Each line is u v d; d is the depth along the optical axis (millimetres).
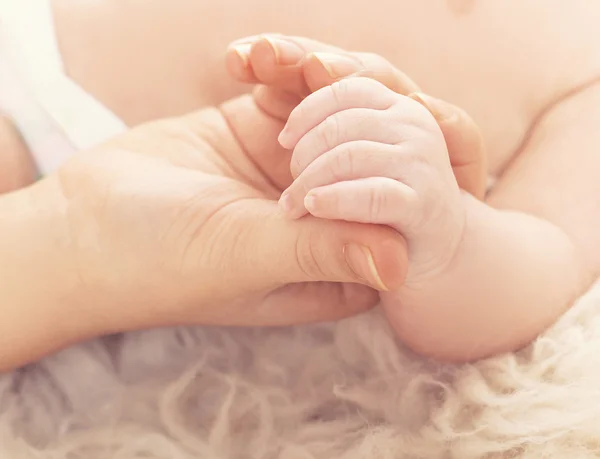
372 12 365
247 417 322
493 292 308
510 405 309
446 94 369
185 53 364
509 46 368
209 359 337
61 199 313
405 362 330
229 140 333
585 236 337
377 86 287
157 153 325
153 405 324
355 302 333
